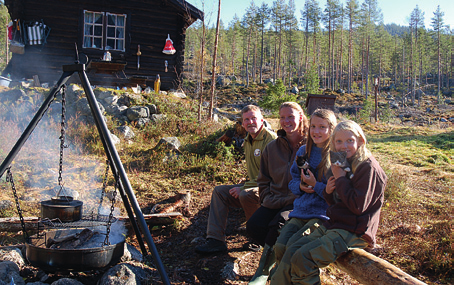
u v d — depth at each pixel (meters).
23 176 5.96
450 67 86.69
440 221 4.69
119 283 3.07
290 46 78.25
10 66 13.10
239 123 7.80
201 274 3.62
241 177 6.71
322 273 3.62
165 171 6.96
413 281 2.15
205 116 10.63
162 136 9.01
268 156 3.76
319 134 3.11
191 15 13.61
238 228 4.74
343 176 2.55
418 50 80.25
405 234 4.39
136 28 13.71
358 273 2.48
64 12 13.07
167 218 4.77
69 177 6.16
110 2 13.38
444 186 6.61
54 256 2.99
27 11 12.77
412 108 55.69
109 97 9.66
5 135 7.51
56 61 13.10
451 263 3.60
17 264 3.47
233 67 77.12
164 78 14.15
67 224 3.26
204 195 5.98
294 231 3.05
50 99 3.34
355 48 83.38
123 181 3.25
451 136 13.67
